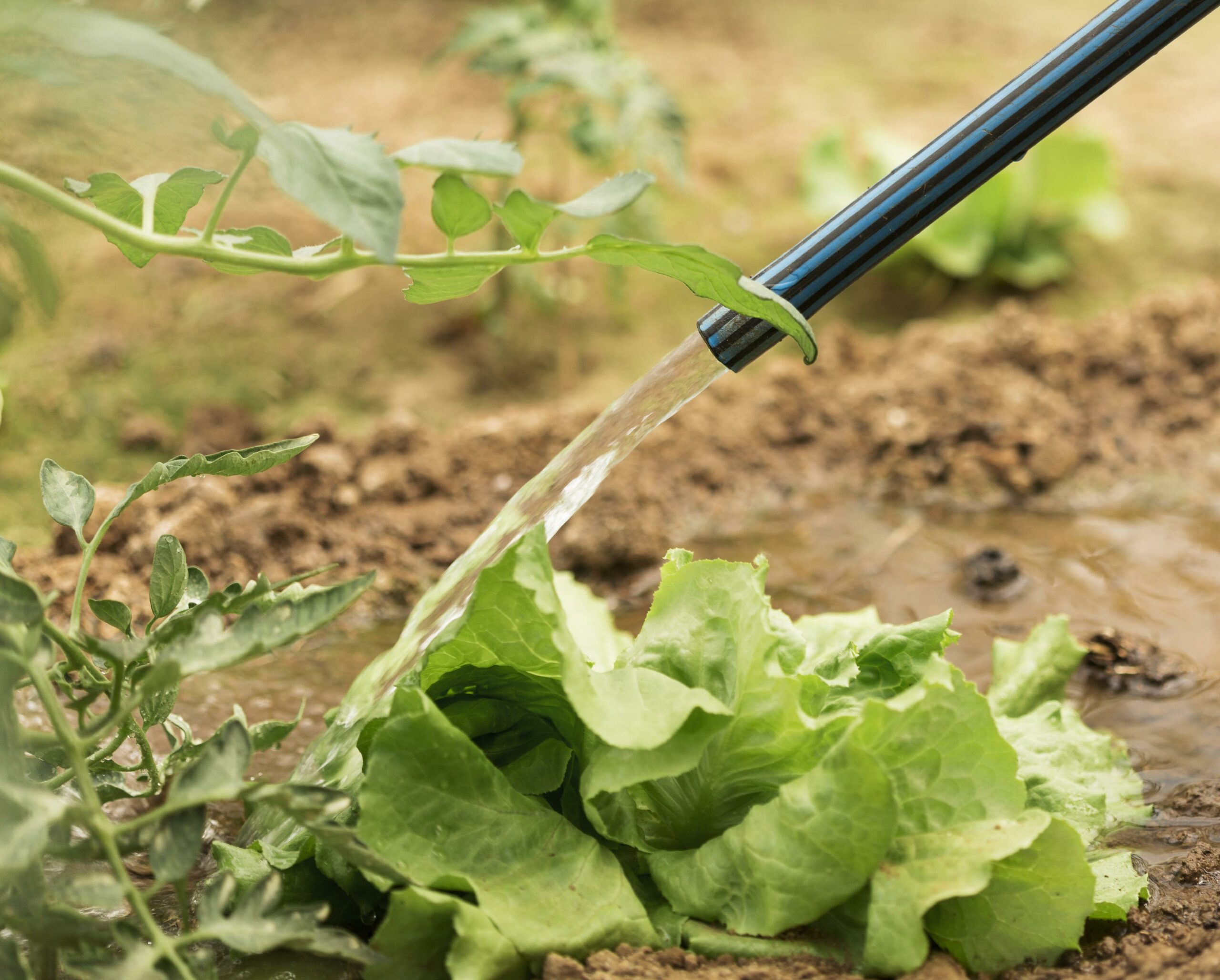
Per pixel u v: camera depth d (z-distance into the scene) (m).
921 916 1.39
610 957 1.41
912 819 1.48
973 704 1.45
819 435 3.70
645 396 1.74
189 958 1.22
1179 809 2.02
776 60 6.78
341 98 5.97
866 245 1.59
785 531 3.31
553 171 5.16
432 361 4.18
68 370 3.88
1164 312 4.00
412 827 1.42
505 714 1.62
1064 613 2.76
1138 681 2.45
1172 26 1.56
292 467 3.34
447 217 1.23
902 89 6.35
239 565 3.05
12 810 1.14
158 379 3.90
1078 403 3.75
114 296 4.30
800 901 1.40
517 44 3.83
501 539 1.83
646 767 1.41
